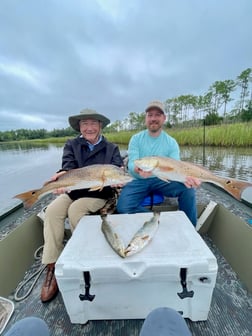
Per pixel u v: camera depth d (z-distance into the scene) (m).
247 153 10.51
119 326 1.33
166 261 1.14
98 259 1.18
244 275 1.64
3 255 1.68
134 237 1.30
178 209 2.43
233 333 1.26
